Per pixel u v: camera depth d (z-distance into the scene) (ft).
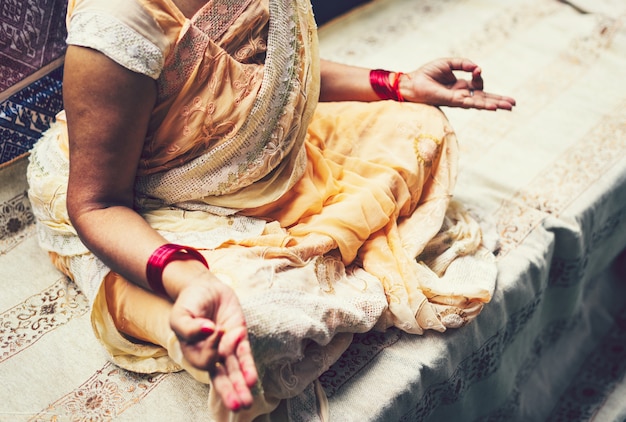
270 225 3.77
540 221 4.93
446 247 4.33
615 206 5.41
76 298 4.35
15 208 4.82
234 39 3.40
